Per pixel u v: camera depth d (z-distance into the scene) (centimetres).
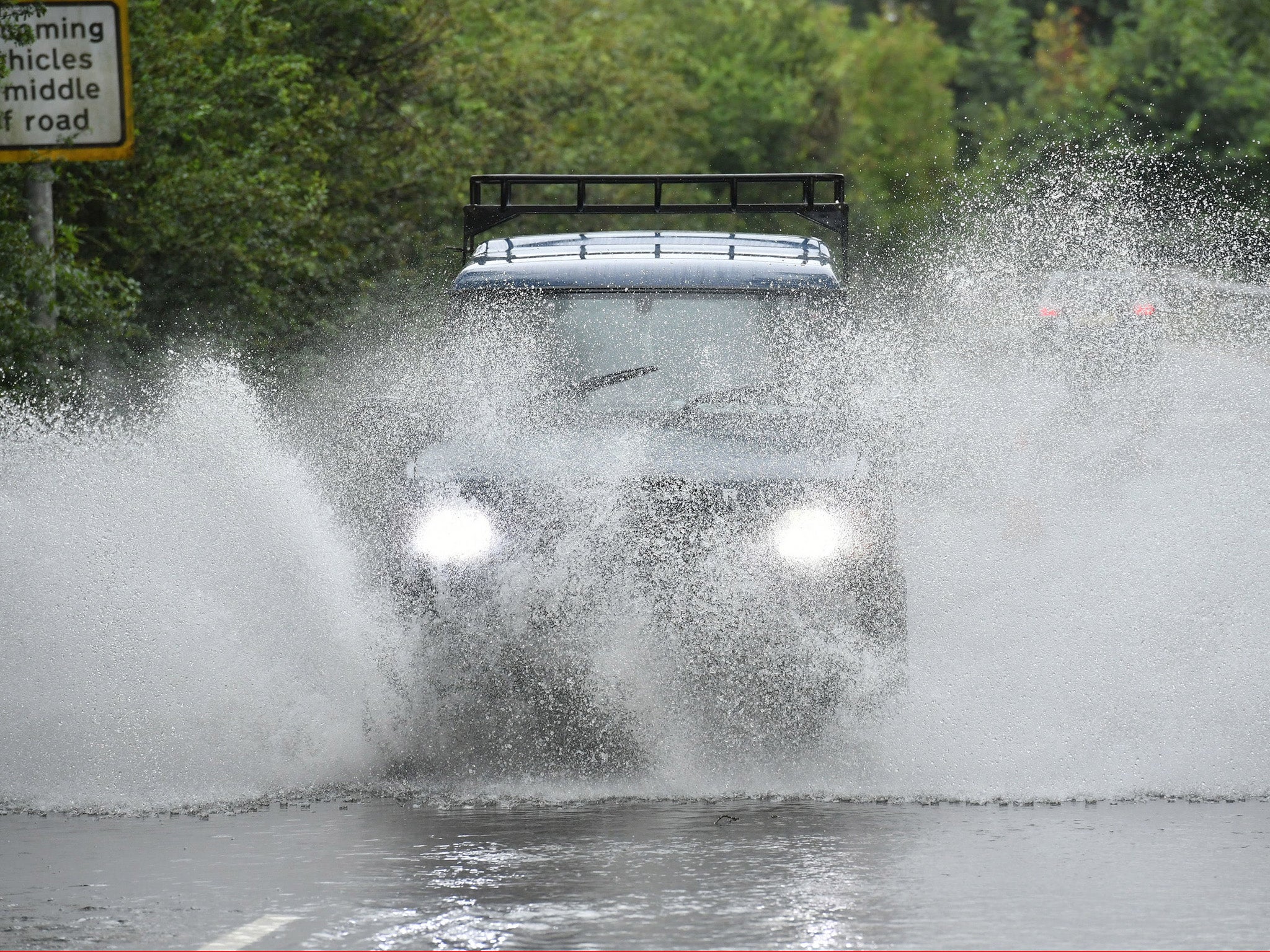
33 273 4200
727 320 2889
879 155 16250
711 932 1684
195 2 5850
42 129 4309
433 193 6969
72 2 4306
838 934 1678
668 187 11894
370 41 7162
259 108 5916
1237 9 14362
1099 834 2095
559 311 2905
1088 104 13975
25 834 2128
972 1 19975
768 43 16225
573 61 9756
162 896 1830
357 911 1766
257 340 5400
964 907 1772
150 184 5241
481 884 1867
